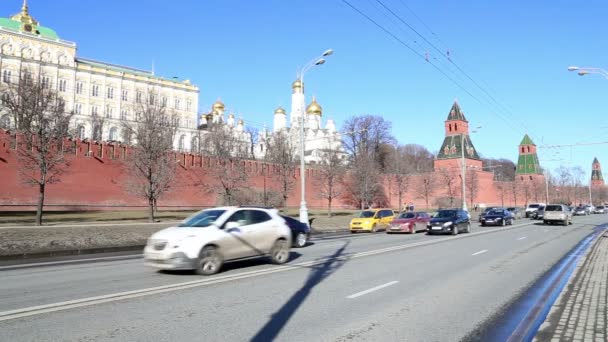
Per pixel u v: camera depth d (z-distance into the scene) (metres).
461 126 84.94
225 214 12.28
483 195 81.88
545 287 10.16
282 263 13.55
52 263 14.29
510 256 16.06
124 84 101.81
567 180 110.75
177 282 10.20
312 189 56.81
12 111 30.98
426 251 17.38
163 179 29.92
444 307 8.09
